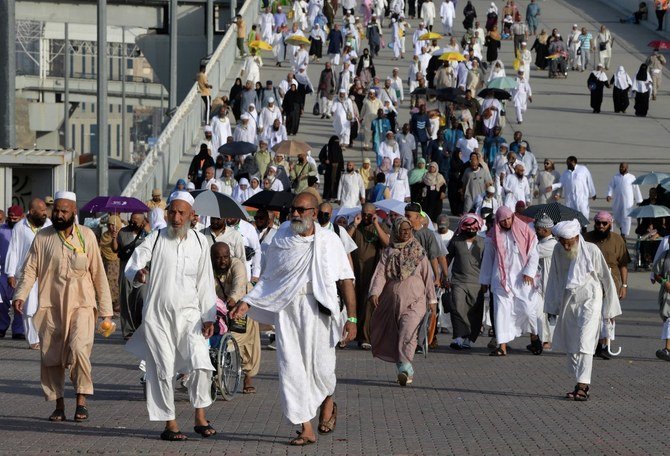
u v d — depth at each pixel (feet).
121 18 363.15
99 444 65.46
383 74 314.35
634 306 156.66
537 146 249.75
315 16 353.92
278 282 67.00
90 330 71.36
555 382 93.61
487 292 125.70
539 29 386.52
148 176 203.21
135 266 66.64
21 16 350.23
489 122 230.07
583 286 84.84
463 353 112.88
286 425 72.90
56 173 177.37
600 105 287.28
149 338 66.28
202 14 379.35
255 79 286.25
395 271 91.86
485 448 66.39
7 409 77.10
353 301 67.92
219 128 230.07
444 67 264.93
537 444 67.67
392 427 73.10
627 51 354.13
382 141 227.40
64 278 71.00
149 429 70.64
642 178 185.57
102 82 199.62
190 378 67.82
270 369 100.32
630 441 68.74
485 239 112.57
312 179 191.31
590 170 233.55
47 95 589.73
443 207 213.46
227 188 194.29
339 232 100.83
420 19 395.96
